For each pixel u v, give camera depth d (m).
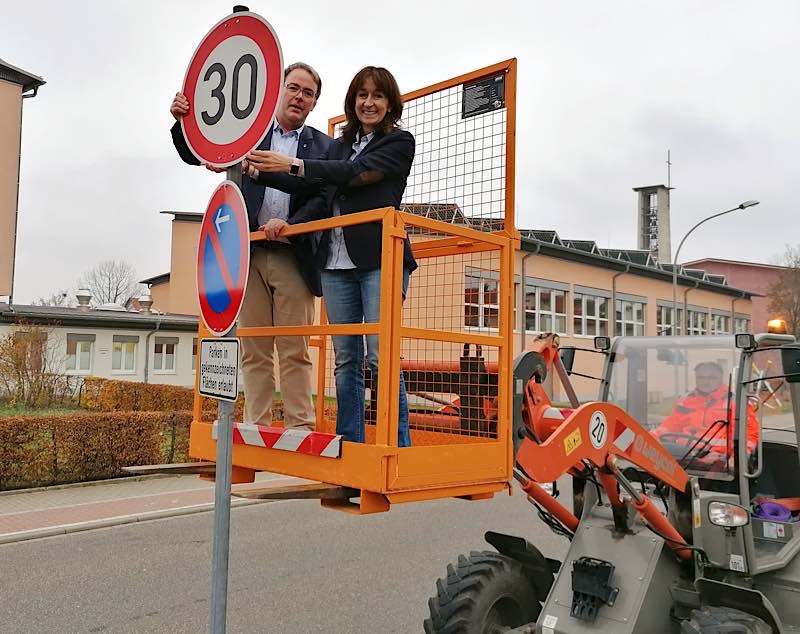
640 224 46.91
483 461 2.84
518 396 3.04
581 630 3.38
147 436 11.70
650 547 3.55
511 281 3.09
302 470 2.80
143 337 25.33
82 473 11.08
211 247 2.73
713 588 3.35
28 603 5.78
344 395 3.22
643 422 4.41
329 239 3.29
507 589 3.67
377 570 6.66
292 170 2.88
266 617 5.41
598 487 4.06
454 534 8.05
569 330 27.66
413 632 5.12
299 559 7.05
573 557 3.71
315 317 4.30
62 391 19.62
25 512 9.14
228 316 2.59
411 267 3.16
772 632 3.23
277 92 2.45
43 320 22.64
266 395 3.68
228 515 2.54
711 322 36.66
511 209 3.19
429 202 3.74
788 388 4.54
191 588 6.18
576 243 30.75
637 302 31.38
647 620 3.38
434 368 3.53
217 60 2.75
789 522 4.02
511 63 3.30
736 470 3.93
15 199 24.20
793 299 42.72
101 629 5.21
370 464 2.51
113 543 7.82
